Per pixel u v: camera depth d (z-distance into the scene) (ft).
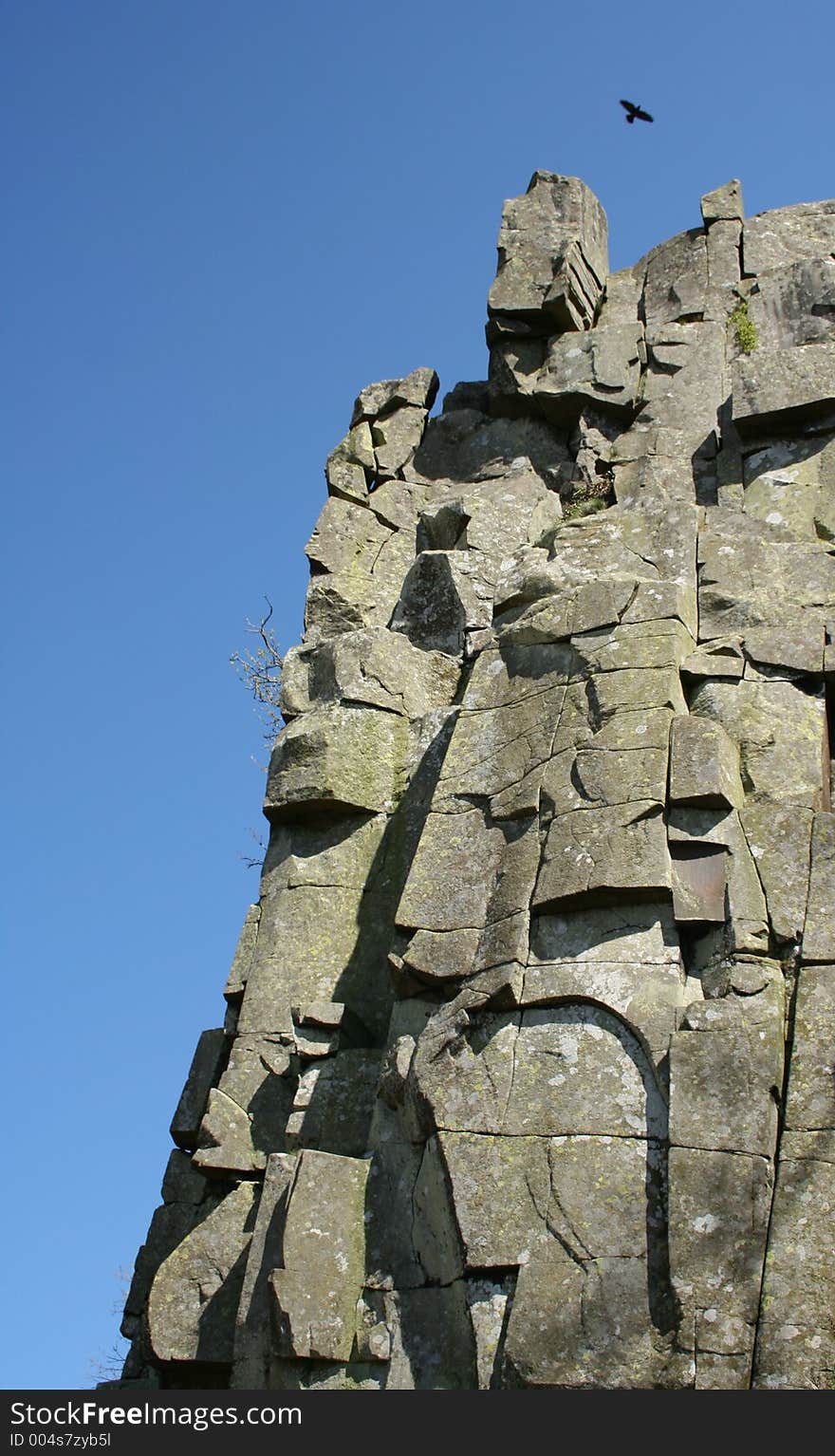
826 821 54.65
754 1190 48.49
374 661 67.31
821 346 68.74
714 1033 50.57
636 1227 49.29
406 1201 53.93
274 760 66.64
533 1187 50.78
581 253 77.82
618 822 54.49
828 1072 50.26
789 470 66.85
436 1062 53.67
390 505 77.05
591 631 58.90
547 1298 49.03
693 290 75.77
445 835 57.93
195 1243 60.23
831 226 76.43
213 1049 68.03
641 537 62.90
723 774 54.85
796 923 53.16
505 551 72.13
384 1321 52.34
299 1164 55.21
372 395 79.66
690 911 53.11
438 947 55.67
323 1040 60.18
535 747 57.57
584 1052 52.19
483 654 61.11
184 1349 58.80
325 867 65.16
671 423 72.74
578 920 54.19
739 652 58.90
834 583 61.05
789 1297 47.16
